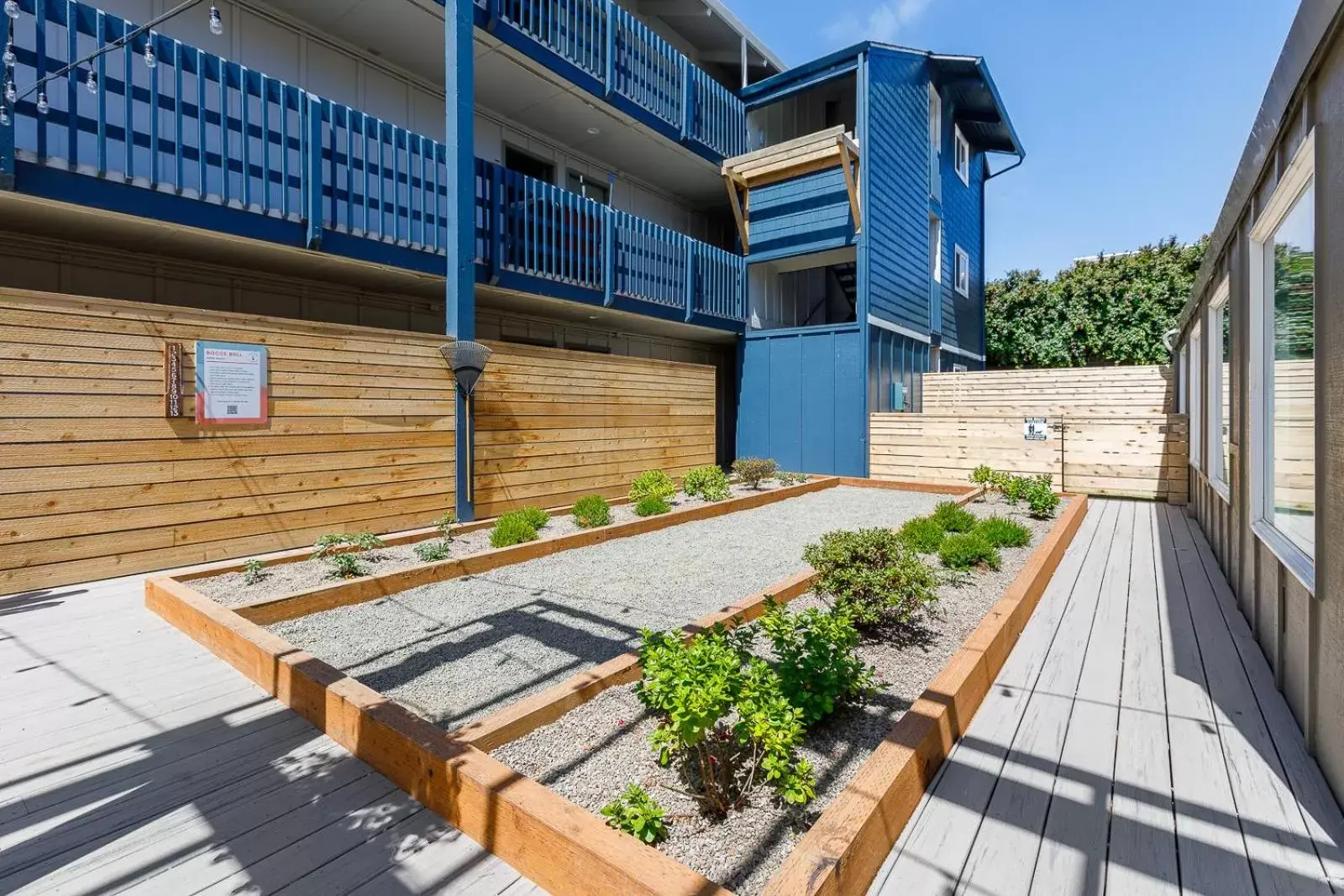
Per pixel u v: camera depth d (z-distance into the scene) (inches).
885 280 422.3
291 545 194.5
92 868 64.0
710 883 53.9
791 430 426.0
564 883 60.3
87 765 82.1
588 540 217.0
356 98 291.4
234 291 255.3
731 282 437.1
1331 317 77.9
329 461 203.8
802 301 524.1
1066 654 123.5
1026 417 351.3
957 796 77.5
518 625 136.3
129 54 178.4
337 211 237.0
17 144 167.8
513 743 85.6
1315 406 82.7
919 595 123.6
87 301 157.9
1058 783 80.4
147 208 189.3
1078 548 219.3
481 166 282.5
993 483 306.5
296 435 195.9
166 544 170.2
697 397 370.0
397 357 222.8
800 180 424.5
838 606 118.2
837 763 82.0
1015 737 91.7
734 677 76.5
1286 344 111.8
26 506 150.1
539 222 307.6
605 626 135.2
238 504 183.5
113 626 132.4
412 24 275.3
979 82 517.0
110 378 161.3
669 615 143.0
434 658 117.9
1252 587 133.9
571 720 92.0
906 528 202.7
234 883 62.2
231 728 92.0
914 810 74.4
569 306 342.3
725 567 186.9
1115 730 93.9
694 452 367.2
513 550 190.9
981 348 658.8
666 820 70.0
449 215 243.0
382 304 305.0
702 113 413.7
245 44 253.8
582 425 294.8
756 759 77.1
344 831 70.1
